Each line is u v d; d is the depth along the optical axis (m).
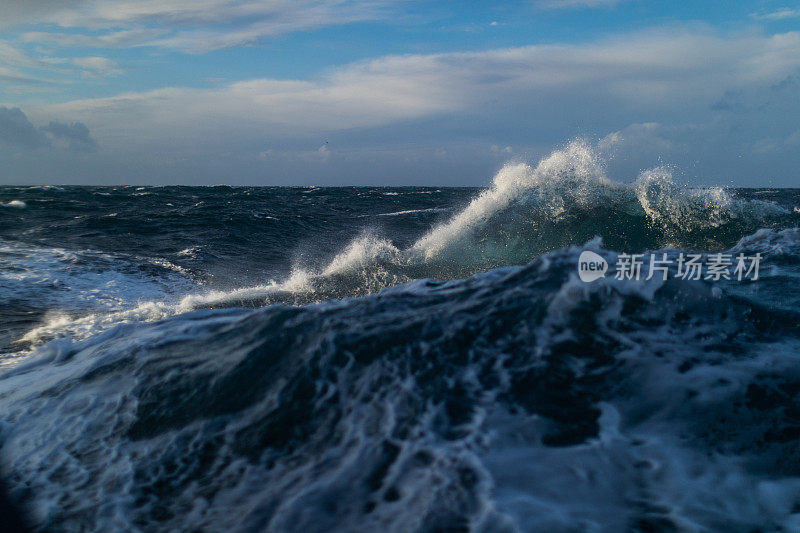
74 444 2.29
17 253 8.14
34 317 5.45
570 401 2.10
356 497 1.67
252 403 2.34
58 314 5.61
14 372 3.36
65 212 15.55
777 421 1.93
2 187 33.75
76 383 2.90
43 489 1.99
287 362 2.57
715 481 1.67
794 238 4.50
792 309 2.77
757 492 1.62
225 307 5.43
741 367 2.24
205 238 10.83
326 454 1.93
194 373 2.67
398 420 2.06
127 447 2.22
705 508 1.55
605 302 2.68
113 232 11.27
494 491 1.63
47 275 7.09
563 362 2.32
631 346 2.39
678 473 1.71
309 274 7.54
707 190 8.12
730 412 1.98
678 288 2.76
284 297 5.76
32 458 2.22
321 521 1.59
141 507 1.83
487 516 1.52
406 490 1.68
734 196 8.29
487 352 2.44
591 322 2.56
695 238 7.09
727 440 1.86
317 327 2.84
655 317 2.58
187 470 2.00
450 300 3.04
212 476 1.94
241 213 15.31
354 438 1.99
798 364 2.24
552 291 2.81
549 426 1.96
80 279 7.08
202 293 6.77
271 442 2.06
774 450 1.80
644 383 2.17
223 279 7.54
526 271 3.18
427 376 2.31
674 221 7.57
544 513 1.53
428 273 6.63
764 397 2.05
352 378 2.36
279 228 12.51
